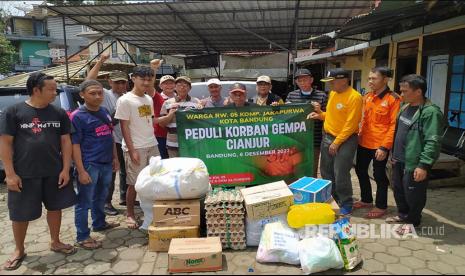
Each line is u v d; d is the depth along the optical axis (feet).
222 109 14.55
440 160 18.93
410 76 13.12
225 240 12.19
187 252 10.95
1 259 12.27
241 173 14.90
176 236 12.28
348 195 15.20
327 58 43.55
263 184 14.70
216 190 13.52
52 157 11.92
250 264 11.32
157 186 12.55
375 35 30.94
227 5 24.41
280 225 11.95
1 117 11.25
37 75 11.44
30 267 11.55
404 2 11.40
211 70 52.21
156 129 16.55
